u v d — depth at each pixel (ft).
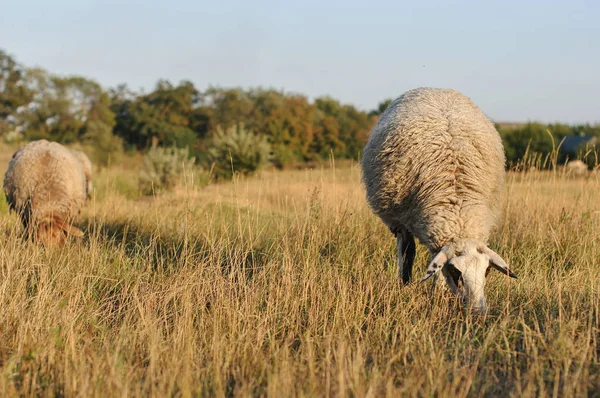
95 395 14.90
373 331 20.17
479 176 23.53
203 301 22.31
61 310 20.66
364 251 28.84
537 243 29.25
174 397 15.19
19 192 33.73
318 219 31.91
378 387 15.26
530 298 22.38
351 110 216.95
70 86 231.30
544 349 17.78
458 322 20.35
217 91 224.33
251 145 93.61
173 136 133.18
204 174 71.36
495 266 20.72
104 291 25.03
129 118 218.79
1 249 26.73
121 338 18.40
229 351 18.03
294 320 21.11
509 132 111.34
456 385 15.23
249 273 27.50
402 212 24.80
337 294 23.18
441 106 25.26
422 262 28.48
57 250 28.86
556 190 35.88
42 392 15.72
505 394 15.51
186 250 27.30
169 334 20.16
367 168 26.55
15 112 229.86
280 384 15.11
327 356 16.79
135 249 31.30
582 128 130.52
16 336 19.16
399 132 24.58
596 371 16.47
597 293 21.40
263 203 42.27
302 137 164.35
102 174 78.43
